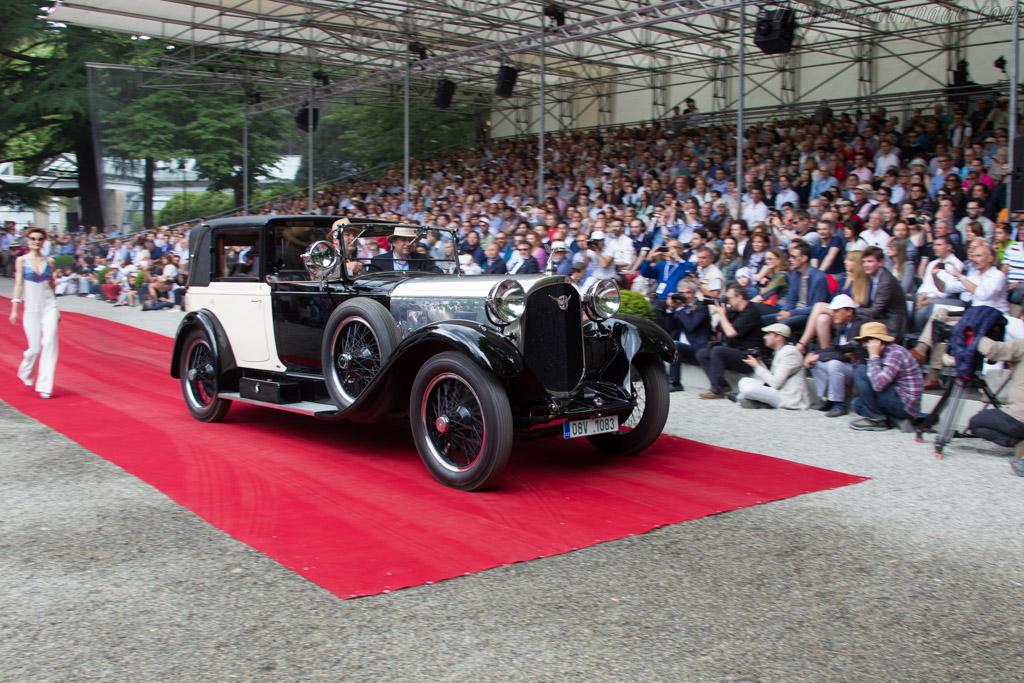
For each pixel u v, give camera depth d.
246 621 2.84
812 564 3.38
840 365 6.35
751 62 17.69
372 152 25.19
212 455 5.17
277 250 5.76
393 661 2.57
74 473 4.74
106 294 16.62
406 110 14.96
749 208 11.45
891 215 8.71
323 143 24.86
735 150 14.39
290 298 5.52
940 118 12.79
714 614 2.91
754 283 8.71
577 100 22.55
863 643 2.71
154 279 15.29
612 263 9.66
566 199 16.47
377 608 2.94
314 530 3.75
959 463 4.99
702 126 18.52
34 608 2.95
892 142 12.13
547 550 3.51
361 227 5.58
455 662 2.56
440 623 2.83
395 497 4.27
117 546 3.56
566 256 9.66
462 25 15.48
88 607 2.96
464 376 4.27
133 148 21.83
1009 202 7.66
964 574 3.29
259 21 16.52
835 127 13.80
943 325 6.20
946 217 8.54
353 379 5.05
